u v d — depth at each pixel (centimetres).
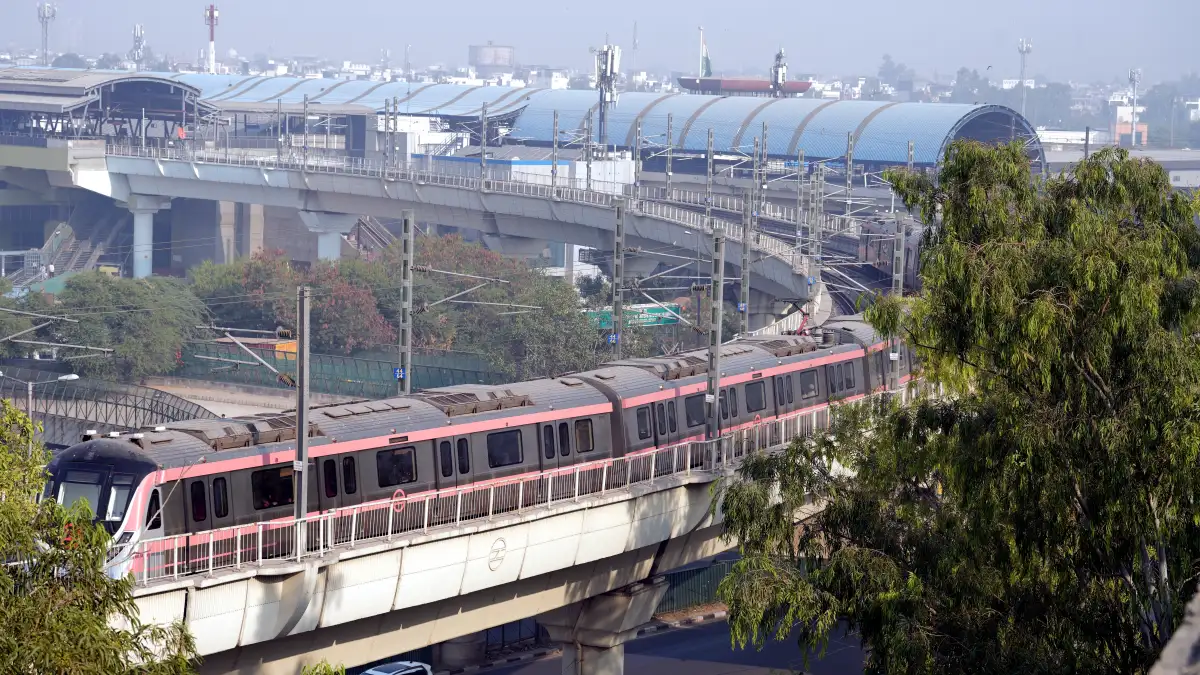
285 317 16275
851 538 4788
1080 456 4009
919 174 4428
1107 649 4206
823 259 13875
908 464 4609
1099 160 4228
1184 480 3775
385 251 17588
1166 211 4203
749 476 5197
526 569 5469
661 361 6731
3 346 14212
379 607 4947
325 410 5256
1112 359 4031
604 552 5803
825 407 7181
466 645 7756
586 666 6375
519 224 18425
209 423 4894
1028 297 4003
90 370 14250
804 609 4459
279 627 4609
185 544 4503
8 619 2578
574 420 5941
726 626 8750
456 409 5494
